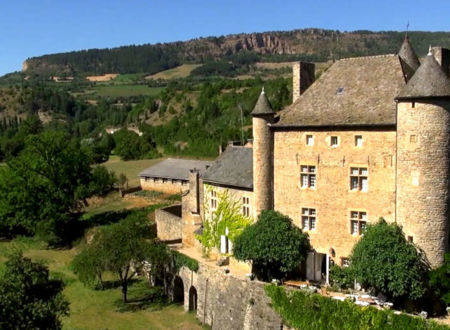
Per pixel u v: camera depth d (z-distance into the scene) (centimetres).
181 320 4688
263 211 4369
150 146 14575
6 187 7731
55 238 7662
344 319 3438
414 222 3653
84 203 8956
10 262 4272
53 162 7844
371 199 3988
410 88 3622
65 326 4531
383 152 3894
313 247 4309
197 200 5566
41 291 4081
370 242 3553
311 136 4262
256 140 4478
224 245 5069
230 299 4278
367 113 4006
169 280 5206
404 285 3397
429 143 3572
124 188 9812
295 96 4828
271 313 3906
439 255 3625
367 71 4338
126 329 4484
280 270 4094
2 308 3088
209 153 12181
